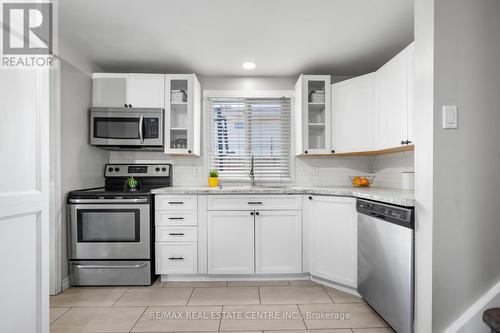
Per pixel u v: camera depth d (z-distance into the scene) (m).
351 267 2.29
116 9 2.03
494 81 1.47
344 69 3.15
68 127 2.54
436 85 1.44
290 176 3.33
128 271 2.54
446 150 1.45
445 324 1.44
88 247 2.53
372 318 1.96
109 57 2.85
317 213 2.56
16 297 1.27
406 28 2.31
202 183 3.31
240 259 2.63
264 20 2.18
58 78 2.40
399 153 2.75
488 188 1.46
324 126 3.02
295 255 2.64
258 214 2.63
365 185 3.08
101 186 3.11
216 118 3.34
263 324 1.88
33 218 1.37
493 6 1.47
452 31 1.45
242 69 3.15
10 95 1.23
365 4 1.98
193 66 3.07
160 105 2.96
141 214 2.57
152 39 2.48
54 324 1.89
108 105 2.93
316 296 2.31
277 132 3.35
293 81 3.35
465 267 1.45
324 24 2.24
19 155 1.28
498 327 1.21
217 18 2.15
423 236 1.51
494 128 1.46
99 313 2.04
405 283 1.62
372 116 2.63
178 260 2.63
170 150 2.95
